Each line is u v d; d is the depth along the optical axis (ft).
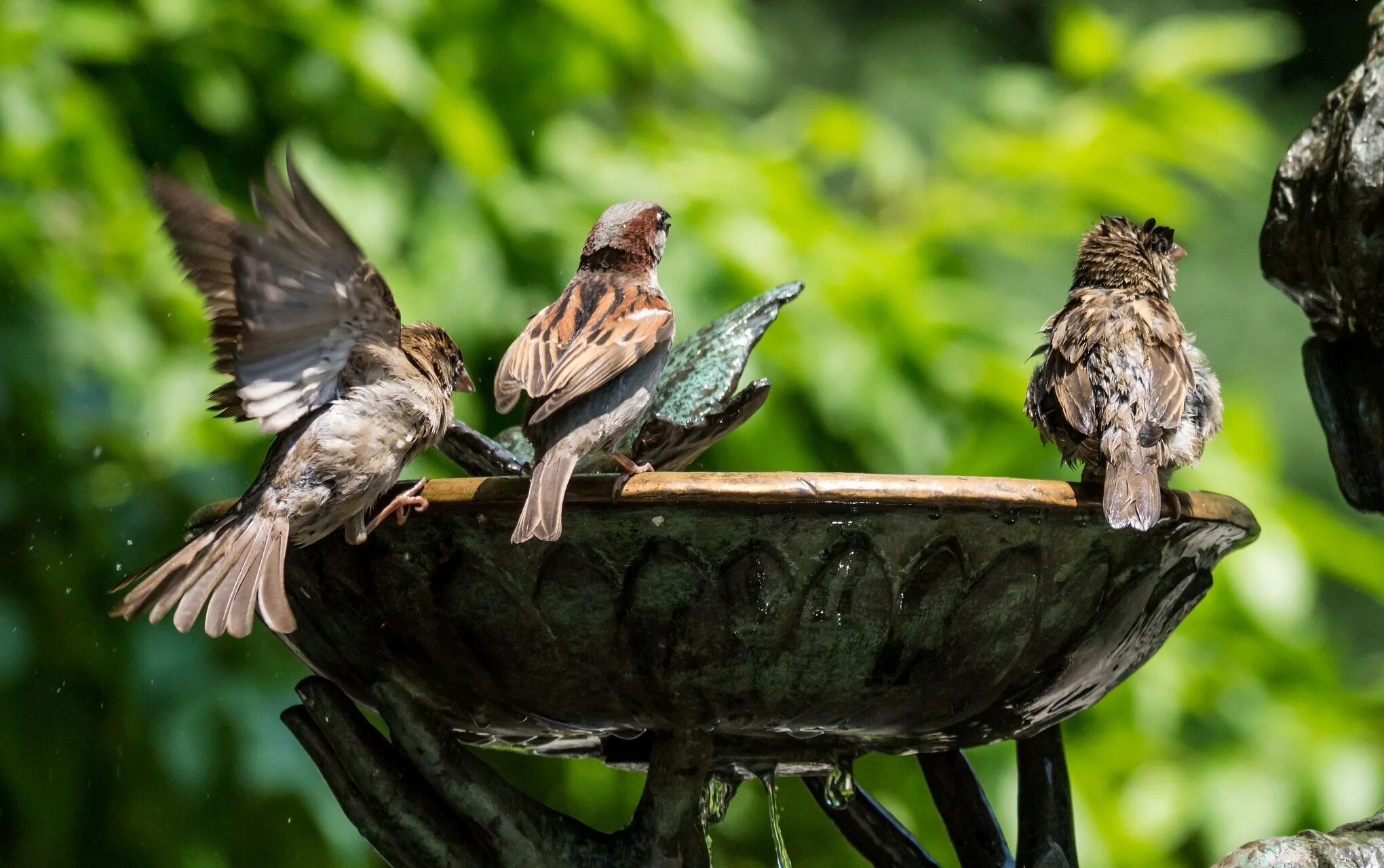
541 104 42.01
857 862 42.24
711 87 47.96
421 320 36.94
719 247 38.09
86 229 35.88
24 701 35.24
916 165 46.29
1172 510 18.66
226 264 19.26
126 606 20.10
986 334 40.55
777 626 17.58
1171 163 46.11
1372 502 20.74
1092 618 18.95
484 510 17.54
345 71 38.58
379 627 19.01
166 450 35.09
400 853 19.17
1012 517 17.48
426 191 39.32
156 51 37.99
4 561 34.73
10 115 34.60
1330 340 20.84
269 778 34.96
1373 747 41.50
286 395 20.04
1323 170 19.86
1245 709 41.78
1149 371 21.38
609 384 22.25
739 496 16.80
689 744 19.27
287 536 20.88
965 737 20.38
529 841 19.08
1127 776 41.86
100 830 36.35
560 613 17.87
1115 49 47.52
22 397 34.63
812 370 37.91
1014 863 22.71
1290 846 18.02
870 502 16.92
